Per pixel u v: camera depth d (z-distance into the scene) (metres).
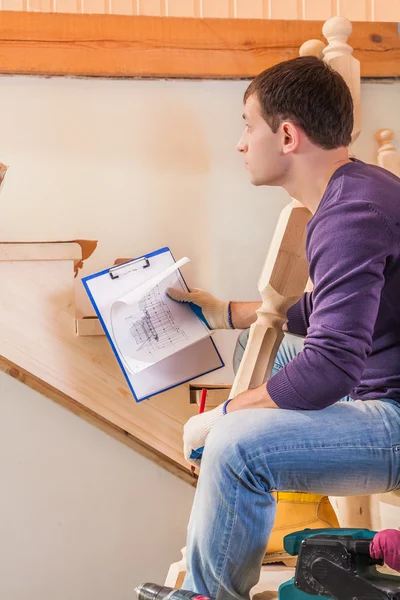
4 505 2.00
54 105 2.14
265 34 2.24
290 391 1.23
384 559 1.08
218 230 2.20
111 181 2.16
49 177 2.13
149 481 2.07
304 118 1.38
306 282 1.66
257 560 1.25
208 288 2.19
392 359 1.29
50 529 2.02
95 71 2.15
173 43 2.20
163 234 2.17
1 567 1.99
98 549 2.04
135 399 1.81
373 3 2.71
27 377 1.97
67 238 2.13
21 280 1.87
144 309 1.81
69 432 2.03
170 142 2.19
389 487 1.27
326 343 1.20
